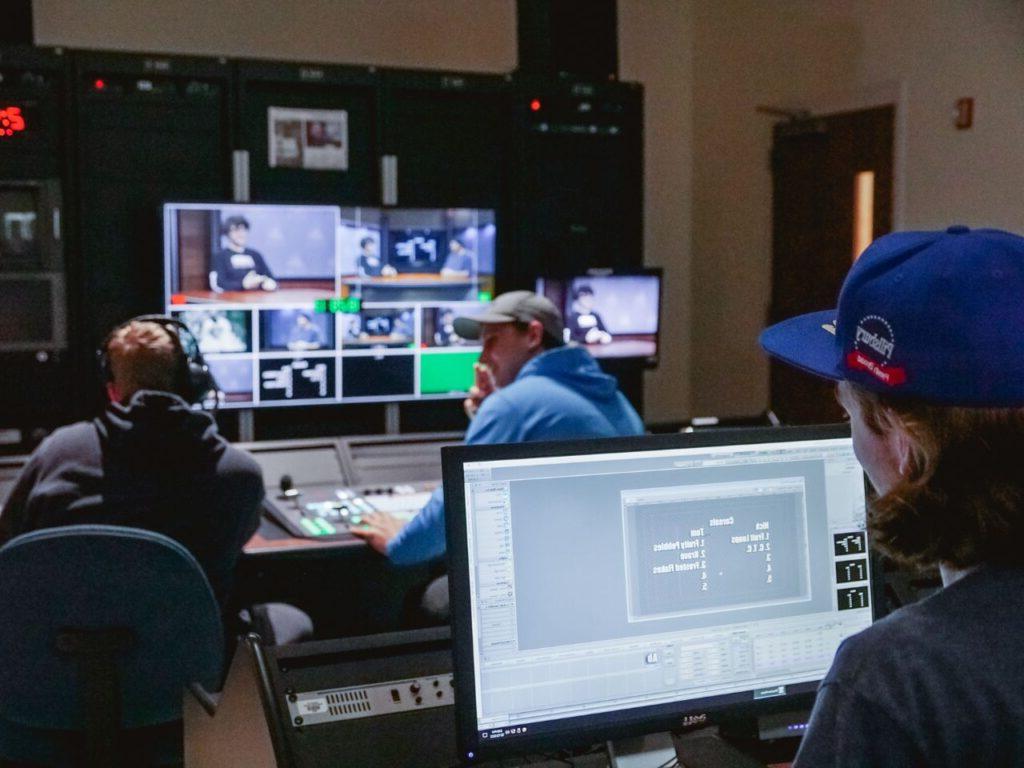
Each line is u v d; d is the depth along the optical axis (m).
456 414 4.17
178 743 2.07
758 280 5.02
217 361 3.73
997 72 3.80
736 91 5.08
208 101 3.76
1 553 1.88
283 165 3.88
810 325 1.01
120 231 3.71
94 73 3.61
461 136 4.08
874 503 0.84
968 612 0.77
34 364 3.65
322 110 3.91
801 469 1.35
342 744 1.16
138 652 1.95
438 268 3.98
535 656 1.23
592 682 1.25
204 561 2.27
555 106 4.18
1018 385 0.77
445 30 4.71
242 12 4.40
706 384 5.39
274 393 3.82
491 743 1.20
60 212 3.62
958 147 3.99
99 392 3.73
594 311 4.16
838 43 4.52
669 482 1.29
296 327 3.82
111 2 4.23
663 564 1.29
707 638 1.30
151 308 3.76
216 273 3.69
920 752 0.73
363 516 3.25
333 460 3.79
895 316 0.81
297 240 3.78
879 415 0.84
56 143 3.62
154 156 3.72
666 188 5.36
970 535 0.78
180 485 2.22
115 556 1.89
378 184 3.98
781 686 1.33
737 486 1.32
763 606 1.33
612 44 4.26
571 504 1.25
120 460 2.19
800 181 4.75
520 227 4.17
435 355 4.01
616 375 4.34
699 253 5.38
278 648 1.21
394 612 3.62
